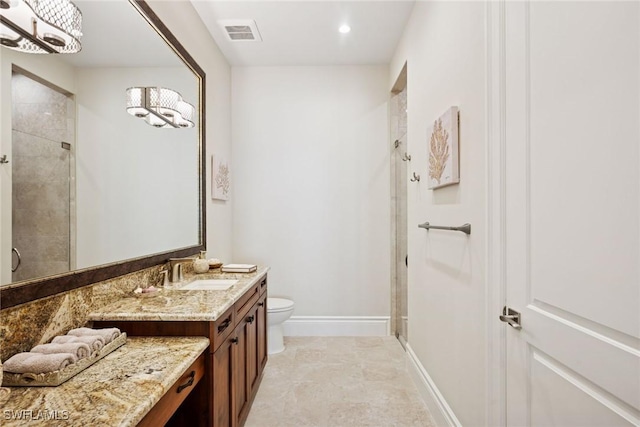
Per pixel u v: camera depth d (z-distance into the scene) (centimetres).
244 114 364
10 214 106
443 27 190
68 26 132
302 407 220
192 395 140
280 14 267
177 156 229
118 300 162
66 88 130
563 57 95
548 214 103
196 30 262
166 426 141
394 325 358
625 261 76
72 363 99
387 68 360
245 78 363
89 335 118
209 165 292
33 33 116
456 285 172
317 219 363
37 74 118
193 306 151
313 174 363
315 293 362
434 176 196
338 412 214
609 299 81
